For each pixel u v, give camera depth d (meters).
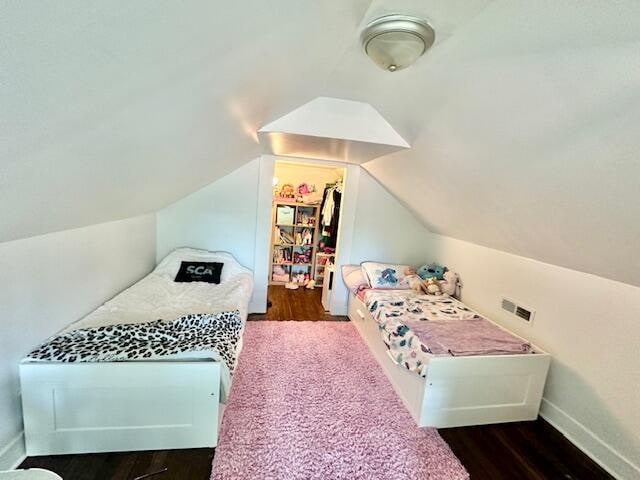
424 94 1.51
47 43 0.49
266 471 1.54
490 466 1.71
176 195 2.85
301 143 2.39
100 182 1.35
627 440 1.68
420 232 3.75
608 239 1.49
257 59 1.05
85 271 2.05
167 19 0.60
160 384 1.55
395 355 2.21
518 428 2.02
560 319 2.06
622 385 1.71
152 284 2.72
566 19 0.82
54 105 0.66
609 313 1.78
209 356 1.61
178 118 1.16
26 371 1.45
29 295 1.55
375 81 1.62
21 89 0.55
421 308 2.70
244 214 3.37
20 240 1.48
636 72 0.81
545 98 1.08
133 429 1.57
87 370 1.49
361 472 1.59
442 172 2.13
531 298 2.30
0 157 0.73
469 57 1.15
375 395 2.20
